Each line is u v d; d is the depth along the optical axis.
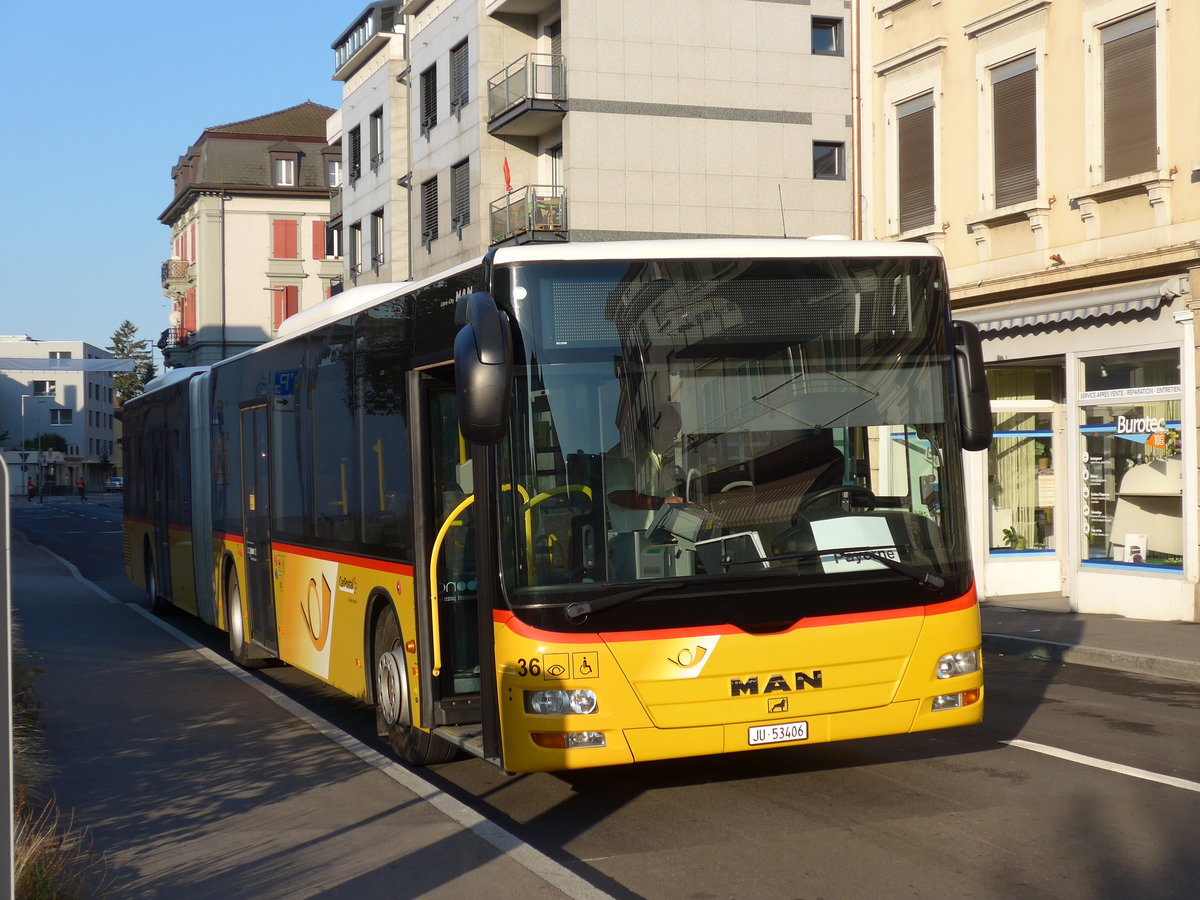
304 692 12.44
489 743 7.09
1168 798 7.38
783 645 6.91
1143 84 16.38
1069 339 17.42
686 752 6.79
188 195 76.31
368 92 49.31
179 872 6.39
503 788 8.20
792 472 7.13
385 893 5.97
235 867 6.47
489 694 7.09
